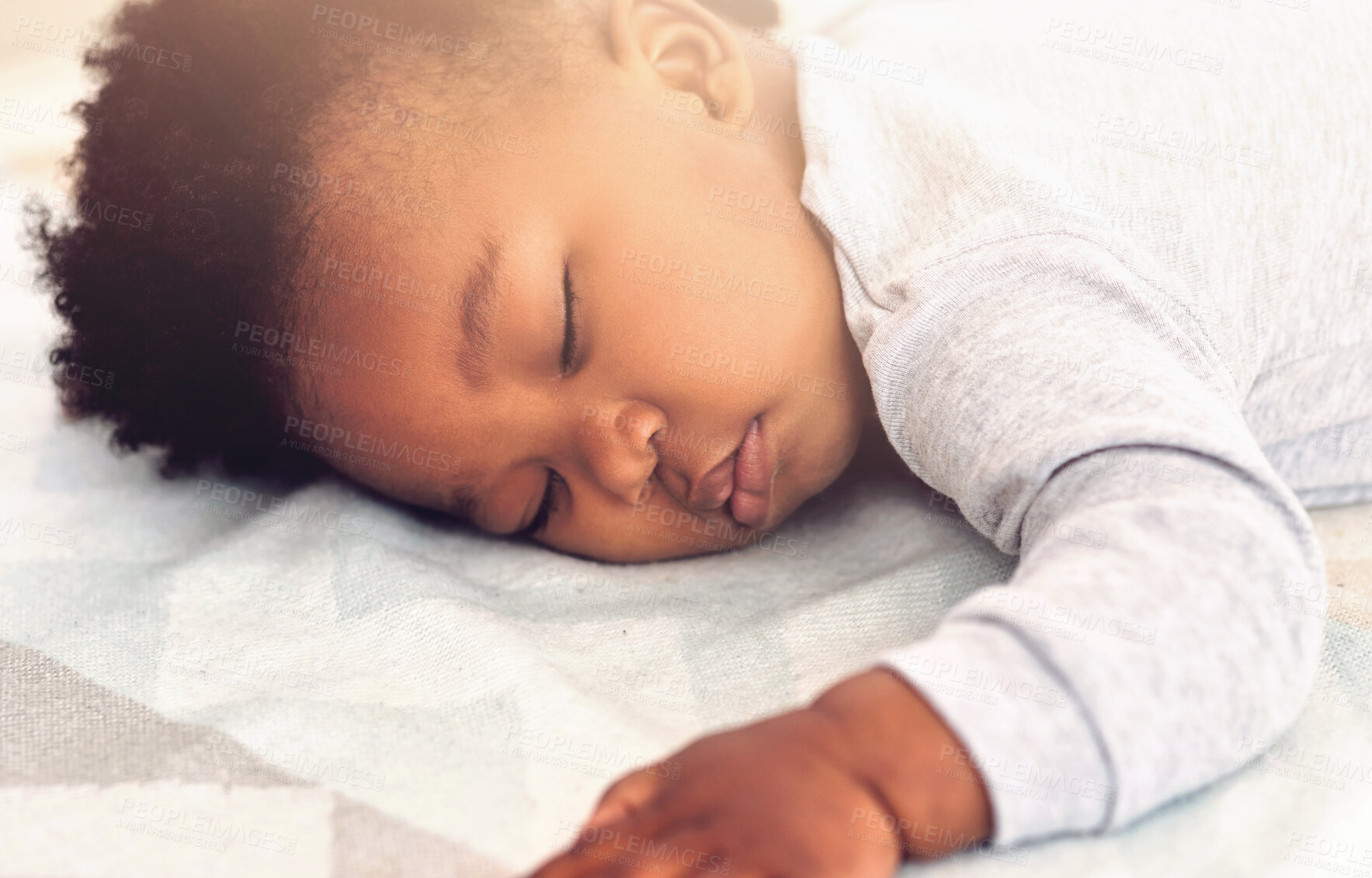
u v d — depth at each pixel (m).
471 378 0.76
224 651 0.70
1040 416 0.61
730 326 0.76
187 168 0.79
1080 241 0.68
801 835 0.44
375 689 0.65
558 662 0.67
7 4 1.21
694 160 0.80
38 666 0.68
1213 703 0.49
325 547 0.80
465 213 0.74
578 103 0.79
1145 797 0.48
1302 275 0.82
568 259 0.76
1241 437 0.58
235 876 0.50
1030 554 0.56
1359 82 0.88
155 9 0.82
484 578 0.82
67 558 0.82
